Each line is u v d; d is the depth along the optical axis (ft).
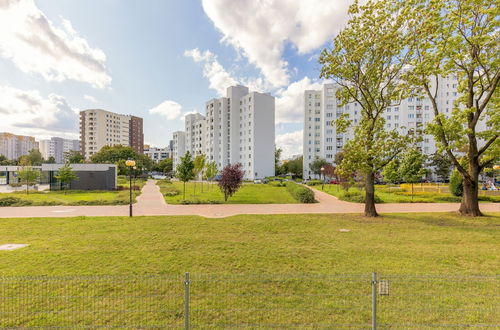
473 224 37.01
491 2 35.83
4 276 17.80
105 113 352.28
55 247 24.97
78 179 99.40
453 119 41.45
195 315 12.93
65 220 39.42
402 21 37.99
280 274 18.22
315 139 225.15
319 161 193.06
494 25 36.09
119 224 36.37
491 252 23.56
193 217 42.42
